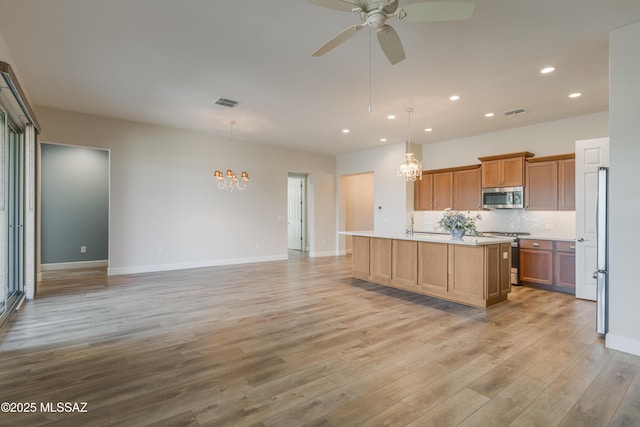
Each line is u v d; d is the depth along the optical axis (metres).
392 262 5.19
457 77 3.95
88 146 5.61
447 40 3.11
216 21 2.85
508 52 3.34
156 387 2.26
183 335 3.20
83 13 2.73
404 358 2.73
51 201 6.68
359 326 3.48
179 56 3.48
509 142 6.29
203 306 4.16
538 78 3.96
